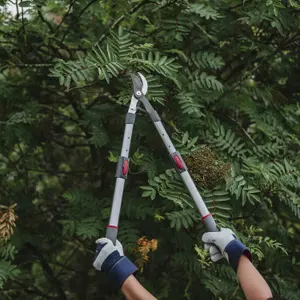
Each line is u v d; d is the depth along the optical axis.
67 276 4.95
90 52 3.47
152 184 3.07
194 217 3.23
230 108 3.87
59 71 3.08
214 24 3.76
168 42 3.65
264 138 3.91
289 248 4.10
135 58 3.17
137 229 3.67
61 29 4.09
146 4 3.95
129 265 2.15
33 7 3.50
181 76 3.47
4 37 3.99
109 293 4.24
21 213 4.15
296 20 3.59
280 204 3.93
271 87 4.07
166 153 3.59
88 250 4.36
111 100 4.02
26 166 4.50
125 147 2.52
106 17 4.00
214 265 3.64
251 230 3.39
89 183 4.64
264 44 3.89
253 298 2.14
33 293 4.68
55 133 4.31
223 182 3.13
